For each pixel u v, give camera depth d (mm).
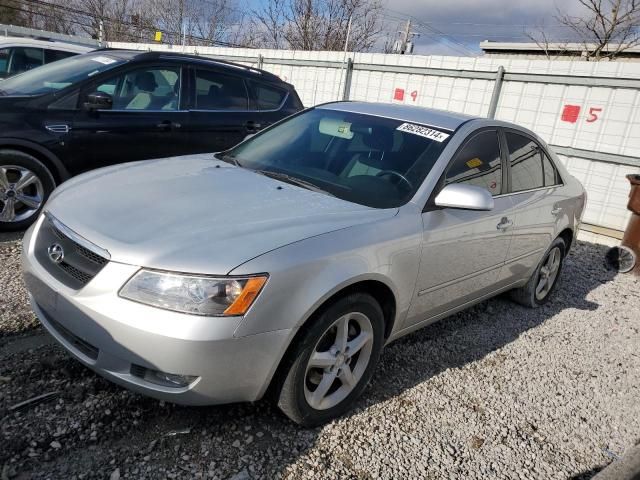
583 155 7922
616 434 3268
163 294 2277
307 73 11383
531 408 3379
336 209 2961
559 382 3758
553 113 8203
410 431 2938
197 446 2559
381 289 2982
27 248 2836
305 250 2523
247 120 6355
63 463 2328
